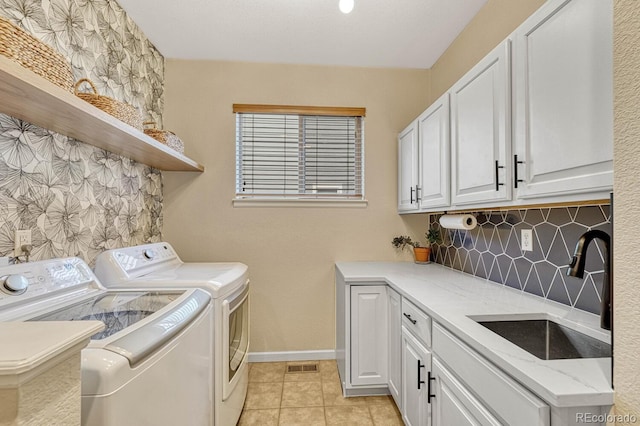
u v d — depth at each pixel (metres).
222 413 1.51
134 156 1.89
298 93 2.54
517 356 0.85
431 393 1.32
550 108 0.98
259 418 1.84
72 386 0.60
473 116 1.42
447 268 2.27
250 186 2.56
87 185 1.56
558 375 0.76
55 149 1.35
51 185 1.33
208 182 2.48
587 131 0.85
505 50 1.18
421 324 1.40
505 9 1.68
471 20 1.99
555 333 1.16
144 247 1.86
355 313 1.98
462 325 1.08
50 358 0.52
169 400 0.96
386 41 2.21
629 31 0.68
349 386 1.99
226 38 2.18
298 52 2.37
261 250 2.51
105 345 0.78
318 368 2.41
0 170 1.11
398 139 2.55
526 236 1.51
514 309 1.25
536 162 1.05
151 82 2.25
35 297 1.04
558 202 1.00
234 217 2.50
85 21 1.55
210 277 1.63
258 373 2.33
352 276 1.98
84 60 1.54
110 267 1.52
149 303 1.21
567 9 0.91
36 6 1.25
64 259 1.25
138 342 0.83
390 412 1.89
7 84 0.85
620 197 0.70
